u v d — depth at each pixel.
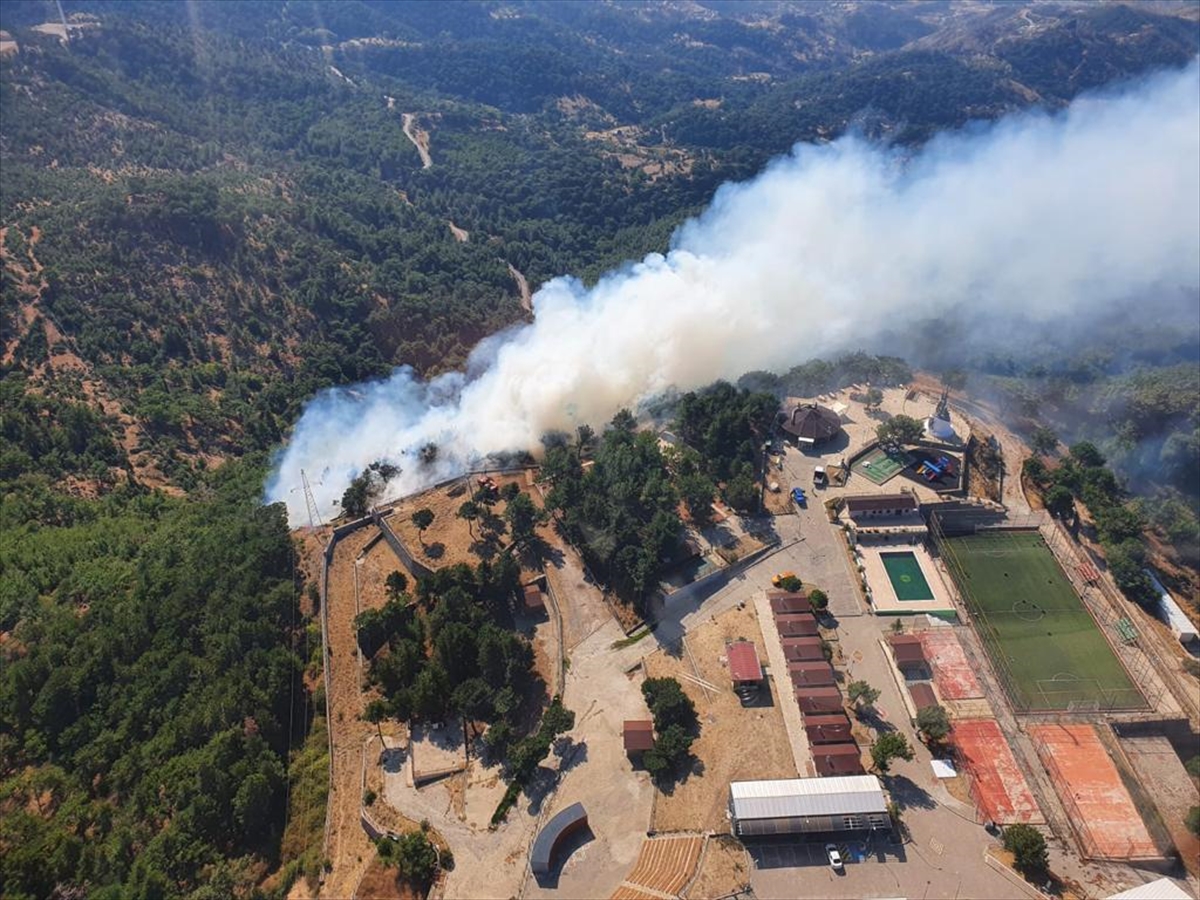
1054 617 147.25
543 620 147.50
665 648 141.38
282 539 163.88
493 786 121.00
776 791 110.81
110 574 159.50
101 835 115.44
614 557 151.25
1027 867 106.62
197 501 192.88
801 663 133.88
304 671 143.12
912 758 116.25
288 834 117.44
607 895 105.25
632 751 122.94
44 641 142.12
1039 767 120.62
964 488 173.38
